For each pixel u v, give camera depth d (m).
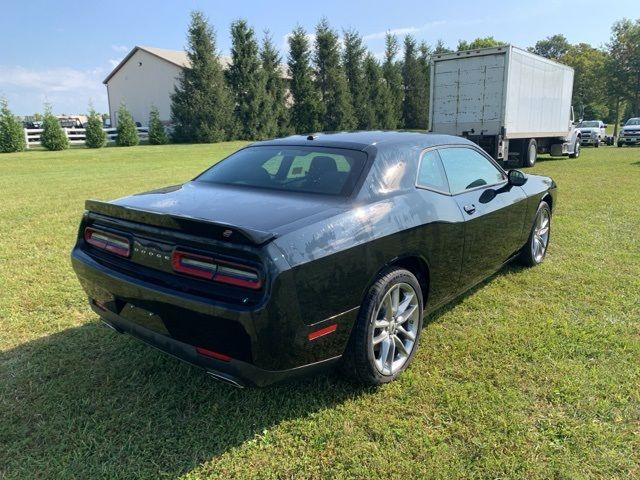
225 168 3.73
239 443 2.54
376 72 43.44
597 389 2.93
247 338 2.32
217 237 2.42
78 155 24.66
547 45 85.06
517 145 15.77
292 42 39.66
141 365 3.29
